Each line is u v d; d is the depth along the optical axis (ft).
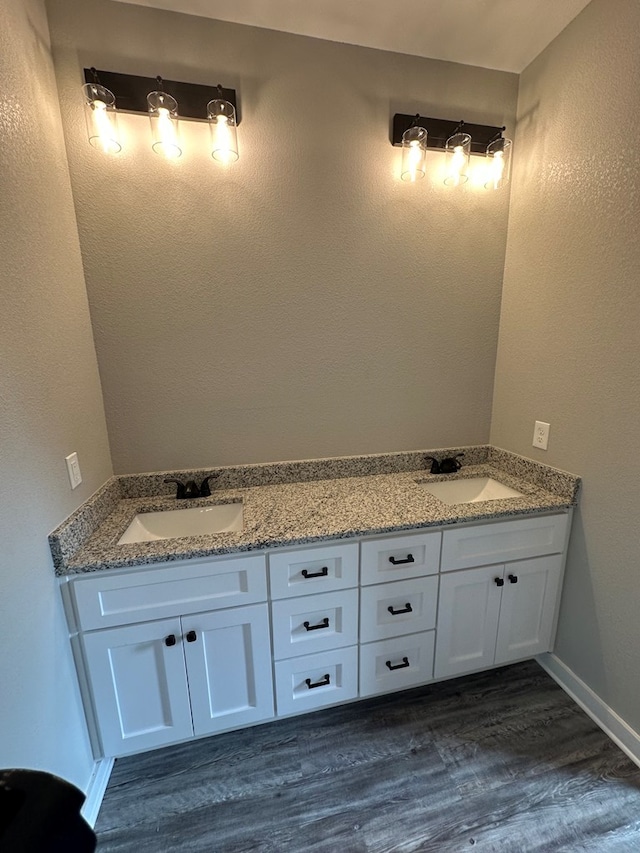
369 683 5.00
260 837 3.86
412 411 6.24
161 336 5.15
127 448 5.34
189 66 4.61
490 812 4.05
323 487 5.78
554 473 5.37
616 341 4.46
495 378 6.44
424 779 4.37
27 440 3.46
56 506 3.89
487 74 5.45
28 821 1.02
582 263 4.82
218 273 5.15
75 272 4.53
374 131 5.24
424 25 4.75
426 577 4.88
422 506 5.09
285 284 5.37
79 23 4.31
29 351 3.55
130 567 4.02
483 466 6.54
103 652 4.11
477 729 4.96
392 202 5.49
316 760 4.59
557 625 5.62
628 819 3.98
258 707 4.68
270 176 5.06
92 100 4.18
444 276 5.90
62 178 4.33
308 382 5.74
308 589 4.51
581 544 5.14
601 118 4.43
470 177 5.68
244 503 5.24
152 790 4.30
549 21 4.71
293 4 4.44
